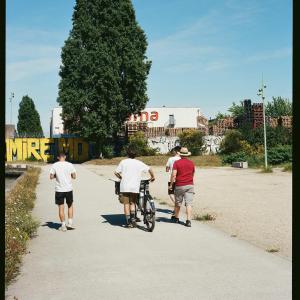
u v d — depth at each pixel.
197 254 7.35
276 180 26.17
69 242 8.55
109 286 5.47
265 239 8.73
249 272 6.10
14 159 59.44
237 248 7.82
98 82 50.69
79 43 52.41
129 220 10.41
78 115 52.75
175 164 10.67
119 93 52.16
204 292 5.16
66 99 51.84
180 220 11.53
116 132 54.75
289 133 49.72
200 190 20.61
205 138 55.88
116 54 52.03
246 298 4.90
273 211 13.14
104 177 29.72
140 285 5.51
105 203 15.54
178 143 55.28
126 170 10.28
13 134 64.44
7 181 38.94
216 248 7.84
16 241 7.44
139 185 10.30
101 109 51.16
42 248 7.96
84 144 59.25
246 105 58.50
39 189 21.61
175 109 74.19
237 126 59.31
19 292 5.24
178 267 6.45
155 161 48.59
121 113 53.62
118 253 7.49
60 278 5.89
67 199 10.12
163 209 13.92
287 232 9.48
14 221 9.37
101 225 10.74
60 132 72.19
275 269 6.27
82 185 23.36
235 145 48.97
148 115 73.81
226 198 17.12
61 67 52.78
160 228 10.23
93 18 52.88
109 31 52.03
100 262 6.83
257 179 27.19
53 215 12.69
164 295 5.06
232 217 11.98
